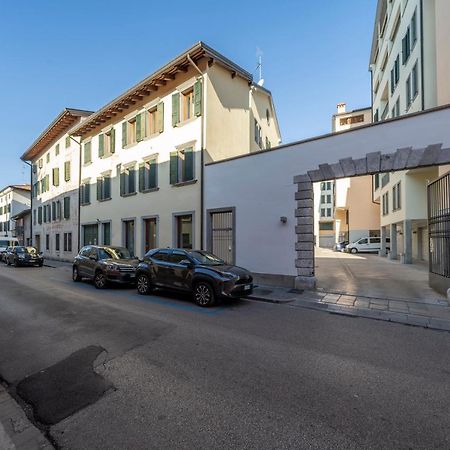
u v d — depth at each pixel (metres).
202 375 4.11
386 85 24.00
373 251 32.00
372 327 6.44
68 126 25.58
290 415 3.17
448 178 8.73
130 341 5.44
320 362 4.55
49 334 5.86
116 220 19.16
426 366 4.42
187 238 14.93
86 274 12.53
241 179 12.38
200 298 8.38
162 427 3.00
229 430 2.93
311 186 10.58
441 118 8.34
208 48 13.88
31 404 3.50
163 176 16.05
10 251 23.58
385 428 2.95
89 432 2.96
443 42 12.59
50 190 29.19
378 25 26.27
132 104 18.31
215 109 14.82
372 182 31.73
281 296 9.30
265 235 11.52
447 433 2.88
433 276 10.09
